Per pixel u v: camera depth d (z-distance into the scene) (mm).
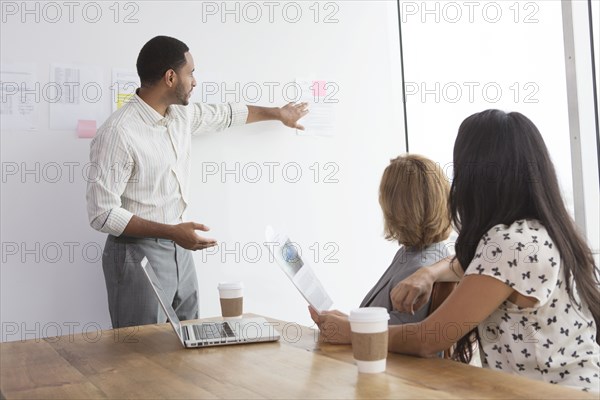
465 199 1420
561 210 1363
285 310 3178
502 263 1290
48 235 2686
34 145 2668
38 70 2680
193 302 2756
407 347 1385
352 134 3389
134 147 2463
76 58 2746
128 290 2451
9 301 2623
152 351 1518
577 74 2418
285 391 1131
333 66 3350
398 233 1741
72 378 1285
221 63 3062
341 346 1533
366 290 3398
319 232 3283
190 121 2799
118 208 2381
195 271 2777
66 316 2711
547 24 2617
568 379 1308
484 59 2990
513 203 1367
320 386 1156
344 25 3389
